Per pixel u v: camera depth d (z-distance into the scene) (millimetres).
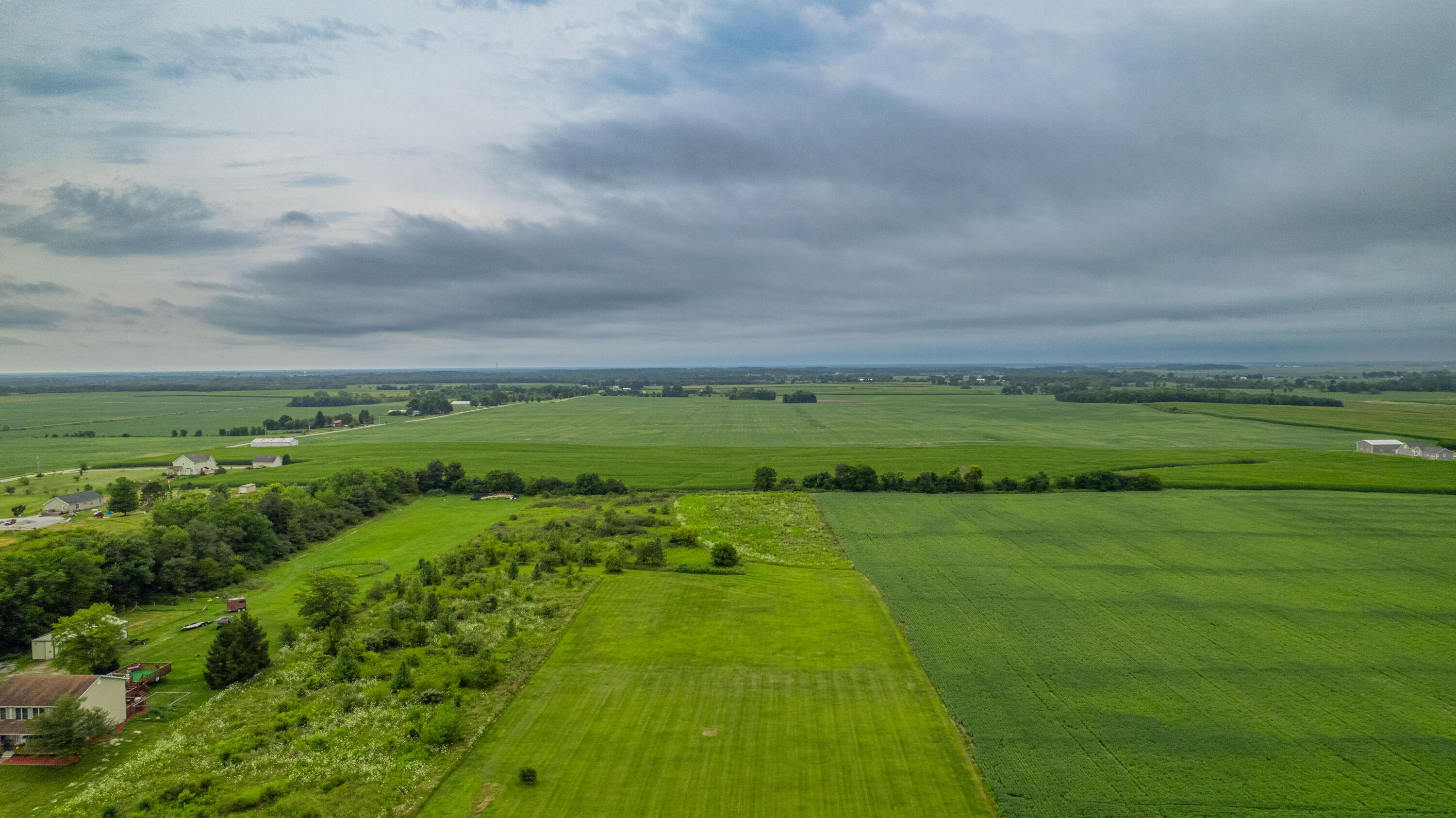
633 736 52500
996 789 44938
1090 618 73062
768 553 101500
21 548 83000
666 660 65250
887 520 116875
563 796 45500
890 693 58281
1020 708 54969
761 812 43594
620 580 88938
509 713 56125
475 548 103500
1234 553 94312
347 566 100312
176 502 109625
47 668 66438
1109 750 49125
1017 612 75125
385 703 58625
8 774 49969
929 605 77875
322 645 70500
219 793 46625
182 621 79438
